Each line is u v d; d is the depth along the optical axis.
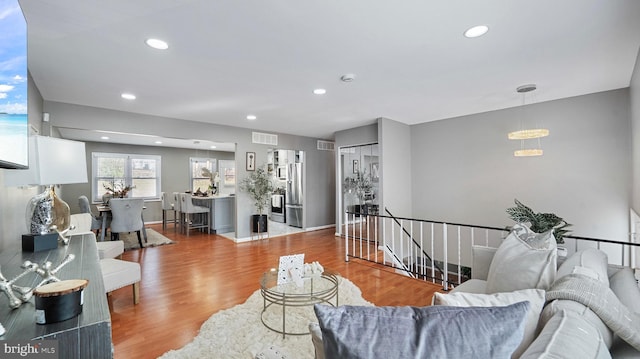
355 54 2.62
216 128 5.67
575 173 4.01
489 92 3.76
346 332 0.73
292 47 2.47
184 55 2.60
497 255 1.81
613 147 3.72
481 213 4.96
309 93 3.72
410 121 5.57
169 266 4.20
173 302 2.97
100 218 5.98
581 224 3.96
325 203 7.70
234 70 2.95
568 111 4.05
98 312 1.06
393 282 3.53
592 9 1.96
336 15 2.01
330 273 2.78
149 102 4.06
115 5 1.85
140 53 2.55
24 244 2.00
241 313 2.68
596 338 0.82
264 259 4.57
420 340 0.71
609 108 3.74
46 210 2.09
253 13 1.97
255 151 6.27
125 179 8.04
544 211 4.27
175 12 1.95
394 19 2.06
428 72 3.05
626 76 3.24
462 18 2.06
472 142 5.04
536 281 1.48
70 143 2.06
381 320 0.76
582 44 2.47
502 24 2.14
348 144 6.32
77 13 1.93
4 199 2.26
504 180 4.68
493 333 0.73
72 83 3.25
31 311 1.06
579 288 1.09
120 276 2.73
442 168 5.45
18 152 1.47
